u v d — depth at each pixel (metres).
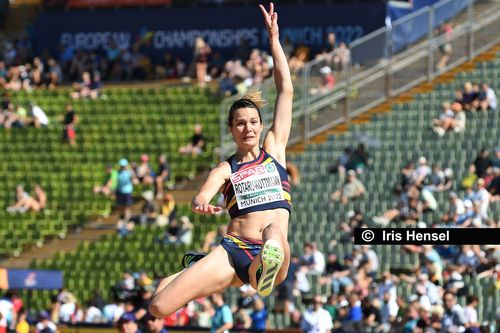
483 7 92.56
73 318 71.06
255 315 65.19
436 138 83.69
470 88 85.38
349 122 88.69
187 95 104.69
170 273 81.06
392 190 79.62
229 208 24.16
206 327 63.16
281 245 22.39
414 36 91.44
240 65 103.62
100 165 98.31
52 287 67.00
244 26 114.25
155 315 23.19
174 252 81.94
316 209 80.19
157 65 117.38
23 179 98.94
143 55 116.25
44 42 122.75
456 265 64.56
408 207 74.31
